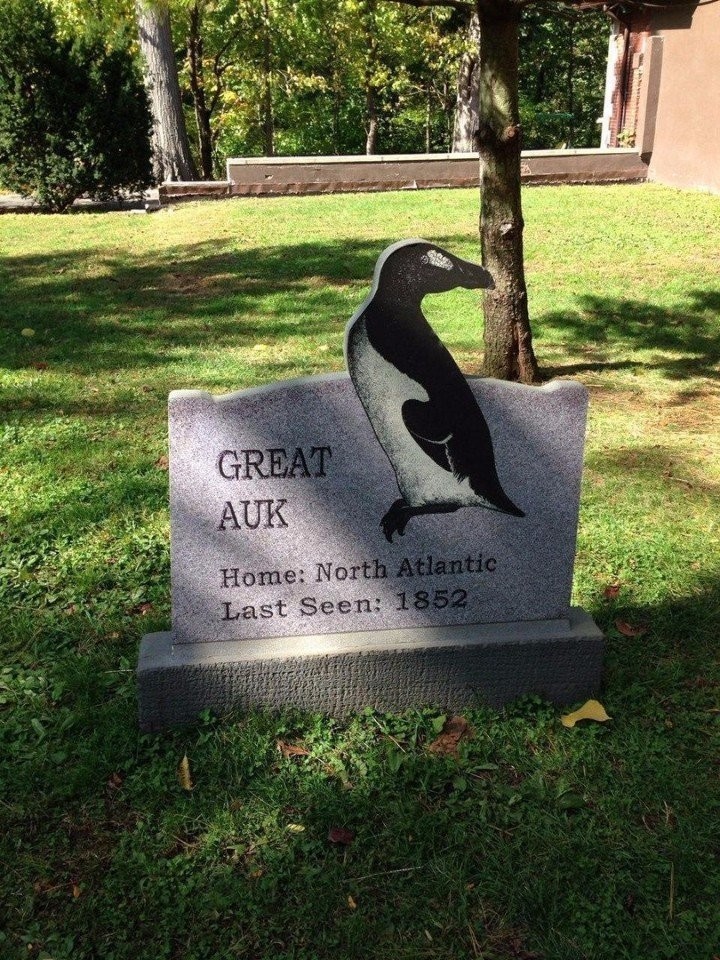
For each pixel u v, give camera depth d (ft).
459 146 39.60
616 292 14.30
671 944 4.34
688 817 4.97
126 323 13.10
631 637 6.35
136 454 8.76
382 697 5.63
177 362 11.35
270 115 43.80
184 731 5.46
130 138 25.13
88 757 5.25
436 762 5.32
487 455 5.43
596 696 5.82
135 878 4.63
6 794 5.05
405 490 5.40
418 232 18.21
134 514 7.72
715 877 4.64
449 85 49.01
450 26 38.88
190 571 5.36
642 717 5.67
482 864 4.72
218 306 13.80
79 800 5.04
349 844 4.83
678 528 7.58
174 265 16.52
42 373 10.97
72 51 24.16
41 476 8.27
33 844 4.81
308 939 4.38
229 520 5.31
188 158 30.50
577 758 5.36
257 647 5.49
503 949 4.34
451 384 5.30
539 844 4.83
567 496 5.57
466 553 5.59
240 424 5.16
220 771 5.19
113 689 5.84
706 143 22.27
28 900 4.51
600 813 5.02
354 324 5.14
